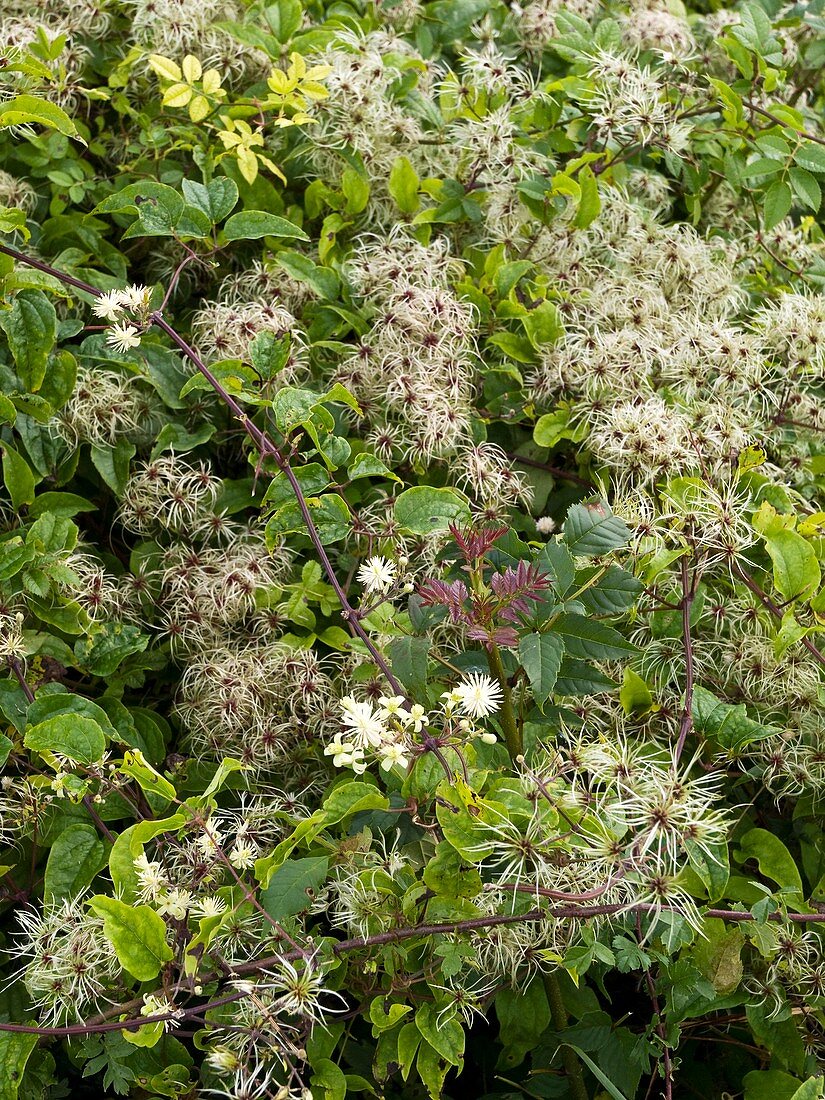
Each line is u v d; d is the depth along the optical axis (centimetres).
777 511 116
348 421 121
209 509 120
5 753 108
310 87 124
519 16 140
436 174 132
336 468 110
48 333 117
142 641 115
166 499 120
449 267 126
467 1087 117
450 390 120
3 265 116
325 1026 104
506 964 109
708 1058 117
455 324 121
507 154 127
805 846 117
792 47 145
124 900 102
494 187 129
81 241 126
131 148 128
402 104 131
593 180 126
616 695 116
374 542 118
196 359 109
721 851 104
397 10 138
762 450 122
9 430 121
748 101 134
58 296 121
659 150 136
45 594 114
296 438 110
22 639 113
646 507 114
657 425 117
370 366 121
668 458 117
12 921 113
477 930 104
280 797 113
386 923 103
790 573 110
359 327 123
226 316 121
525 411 123
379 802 103
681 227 139
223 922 102
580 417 122
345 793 103
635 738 115
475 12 138
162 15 128
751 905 110
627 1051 109
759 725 109
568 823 101
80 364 121
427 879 101
